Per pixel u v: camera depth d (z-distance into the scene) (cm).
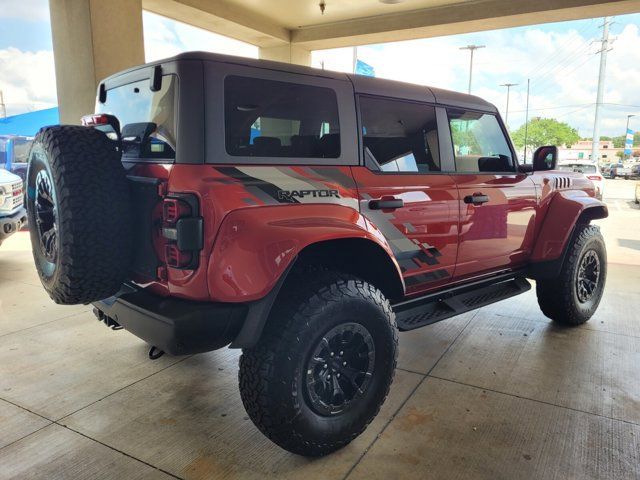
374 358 239
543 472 219
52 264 226
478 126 338
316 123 240
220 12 855
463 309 315
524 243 365
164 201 197
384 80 279
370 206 251
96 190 206
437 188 290
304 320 211
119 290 224
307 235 209
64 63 596
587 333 394
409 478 215
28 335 383
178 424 258
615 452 233
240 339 204
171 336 191
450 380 309
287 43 1031
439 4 865
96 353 349
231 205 197
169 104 207
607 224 1083
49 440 242
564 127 6400
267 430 214
